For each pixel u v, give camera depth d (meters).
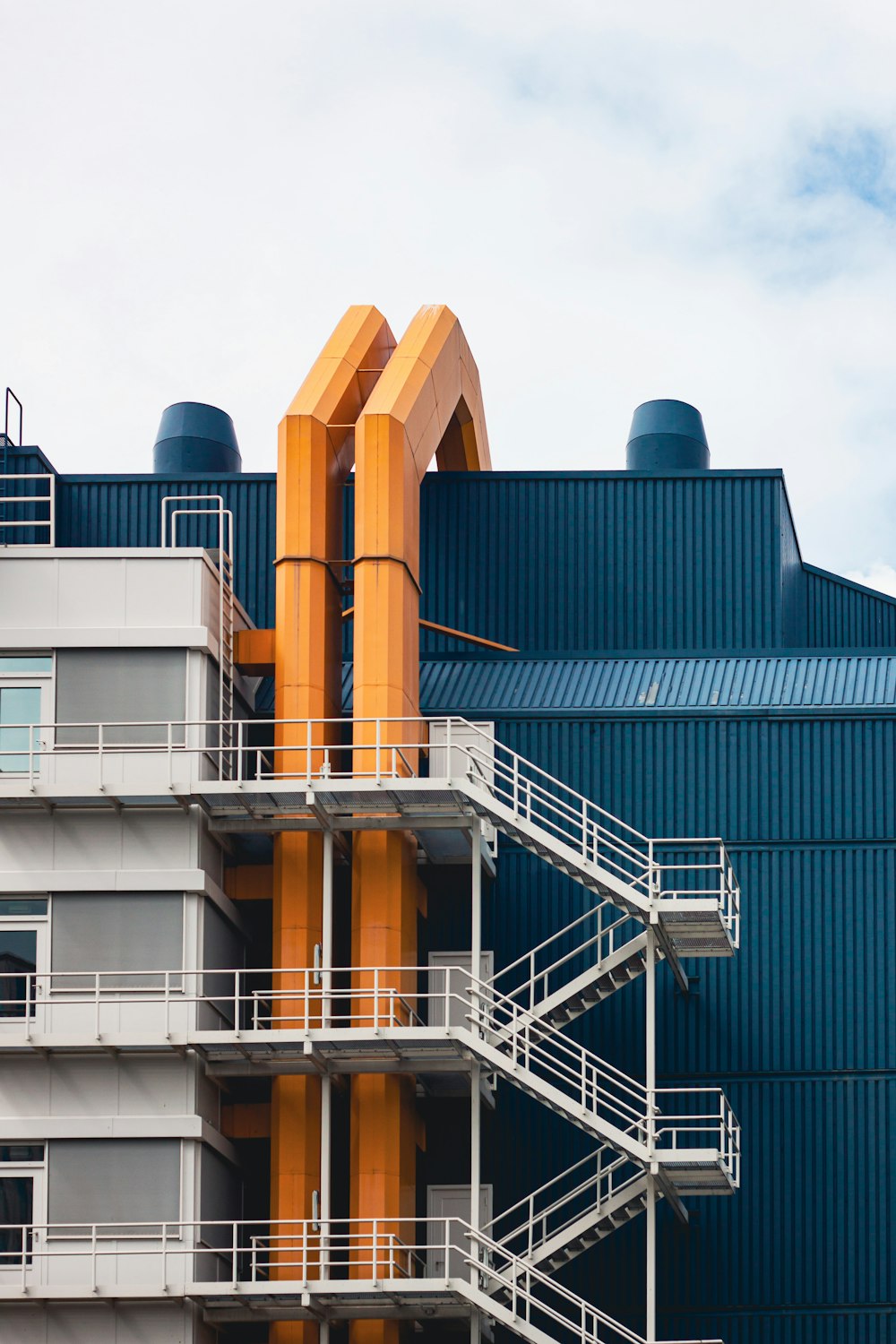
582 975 51.75
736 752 57.97
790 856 57.25
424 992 56.56
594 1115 50.12
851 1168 55.22
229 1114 53.34
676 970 54.72
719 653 61.78
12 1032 50.69
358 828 52.59
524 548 67.50
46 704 52.75
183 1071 50.72
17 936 51.66
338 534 57.69
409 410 56.44
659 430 72.12
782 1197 55.16
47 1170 50.34
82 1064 50.84
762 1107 55.75
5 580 53.31
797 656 61.44
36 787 51.41
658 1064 56.22
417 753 55.16
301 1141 51.72
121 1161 50.31
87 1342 49.47
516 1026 51.16
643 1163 49.91
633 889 50.91
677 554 67.12
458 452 69.69
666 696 59.50
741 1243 54.97
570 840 55.78
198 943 51.38
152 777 51.84
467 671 61.47
